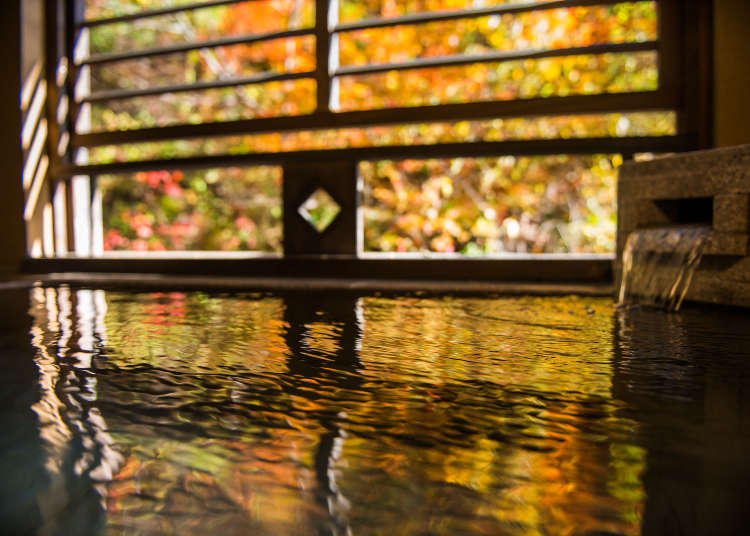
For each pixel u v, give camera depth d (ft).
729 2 11.21
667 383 4.17
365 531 2.20
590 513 2.31
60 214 16.65
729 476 2.63
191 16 26.53
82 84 16.74
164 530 2.23
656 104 11.91
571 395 3.90
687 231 8.47
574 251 21.90
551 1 12.67
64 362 5.00
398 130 21.84
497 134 21.21
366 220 22.76
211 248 26.00
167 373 4.58
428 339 6.00
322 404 3.73
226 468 2.77
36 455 2.93
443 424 3.34
